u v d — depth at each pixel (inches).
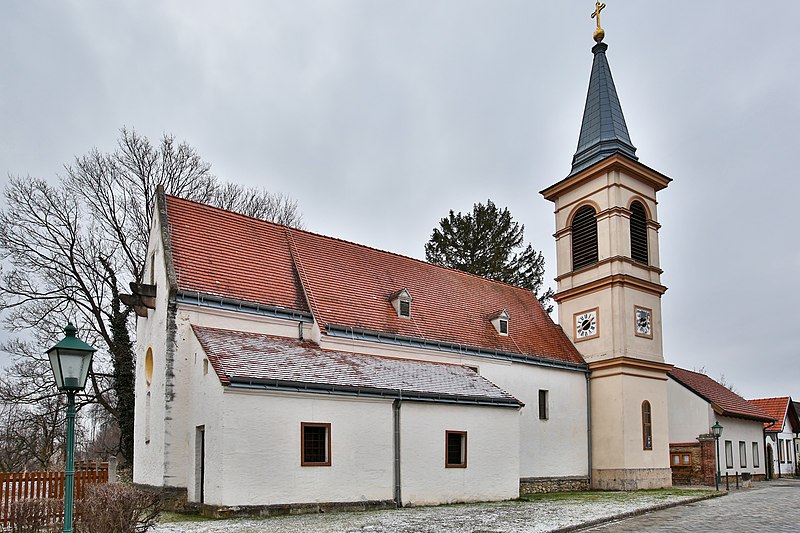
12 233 1209.4
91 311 1269.7
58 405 1213.7
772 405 2049.7
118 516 460.1
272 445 710.5
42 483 649.6
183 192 1466.5
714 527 644.1
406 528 607.2
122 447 1255.5
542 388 1171.9
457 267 2087.8
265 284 914.1
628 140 1365.7
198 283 834.8
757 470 1712.6
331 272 1026.1
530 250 2158.0
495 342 1143.0
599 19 1454.2
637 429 1211.2
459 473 869.2
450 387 908.0
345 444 768.9
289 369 763.4
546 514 725.9
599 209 1293.1
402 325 1021.8
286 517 685.3
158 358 823.7
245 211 1664.6
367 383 806.5
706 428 1444.4
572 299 1326.3
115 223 1339.8
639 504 845.8
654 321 1299.2
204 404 734.5
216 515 666.2
